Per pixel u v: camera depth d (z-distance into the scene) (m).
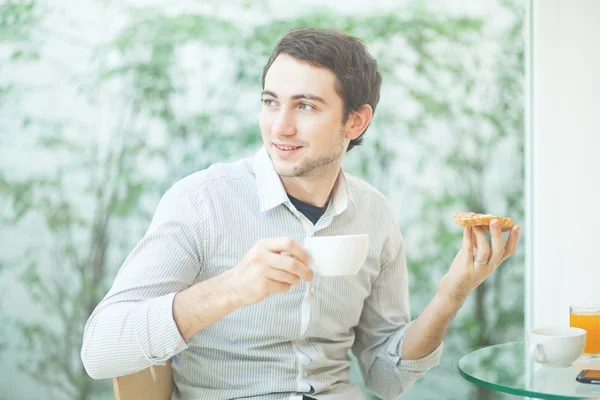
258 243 0.93
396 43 2.18
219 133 2.15
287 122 1.16
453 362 2.17
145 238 1.18
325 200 1.29
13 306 2.08
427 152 2.17
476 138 2.18
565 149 1.89
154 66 2.13
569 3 1.87
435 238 2.16
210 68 2.15
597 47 1.84
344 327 1.33
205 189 1.23
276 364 1.22
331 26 2.18
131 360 1.05
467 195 2.17
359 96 1.22
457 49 2.18
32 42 2.10
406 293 1.47
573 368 1.25
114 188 2.12
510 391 1.13
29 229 2.08
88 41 2.12
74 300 2.09
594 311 1.32
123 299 1.10
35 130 2.09
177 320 1.01
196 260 1.20
